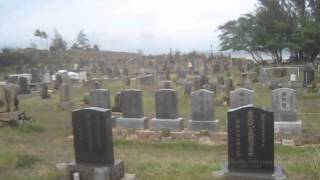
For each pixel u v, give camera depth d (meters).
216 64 43.38
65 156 11.48
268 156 8.27
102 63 58.28
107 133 8.68
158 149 14.13
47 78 37.25
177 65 47.81
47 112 21.73
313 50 54.56
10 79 33.59
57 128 17.41
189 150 13.96
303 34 51.31
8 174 9.17
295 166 9.77
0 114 17.34
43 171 9.45
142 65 53.53
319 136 14.44
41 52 69.69
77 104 23.61
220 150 13.86
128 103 16.36
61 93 22.78
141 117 16.33
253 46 55.72
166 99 15.89
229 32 60.44
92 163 8.79
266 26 54.44
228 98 22.05
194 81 25.27
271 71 35.50
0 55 58.00
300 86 26.61
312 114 19.09
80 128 8.80
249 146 8.35
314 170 9.24
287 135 14.75
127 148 14.31
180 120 15.81
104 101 17.48
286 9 54.16
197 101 15.45
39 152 12.09
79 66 53.16
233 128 8.42
